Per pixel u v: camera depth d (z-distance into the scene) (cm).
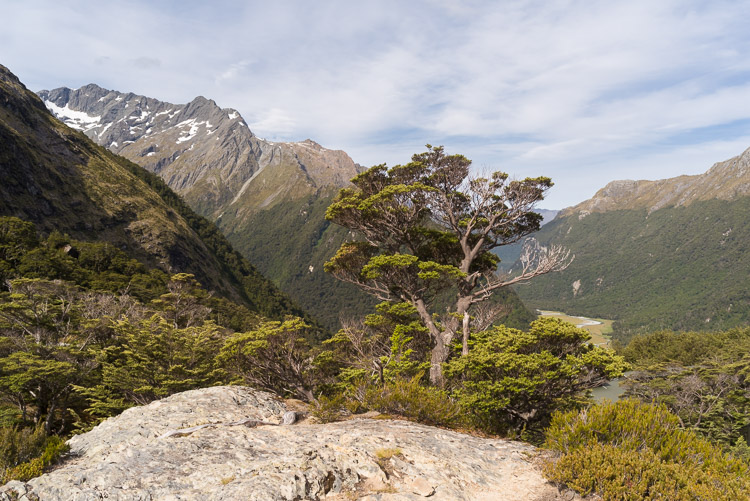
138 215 14712
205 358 2794
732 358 7056
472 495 644
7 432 807
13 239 7962
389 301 2080
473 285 2094
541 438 1484
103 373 2744
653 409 793
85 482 572
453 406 1240
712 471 637
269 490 546
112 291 7312
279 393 1725
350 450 708
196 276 14350
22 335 3388
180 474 609
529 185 1961
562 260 1898
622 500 607
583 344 1552
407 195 2042
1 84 15088
